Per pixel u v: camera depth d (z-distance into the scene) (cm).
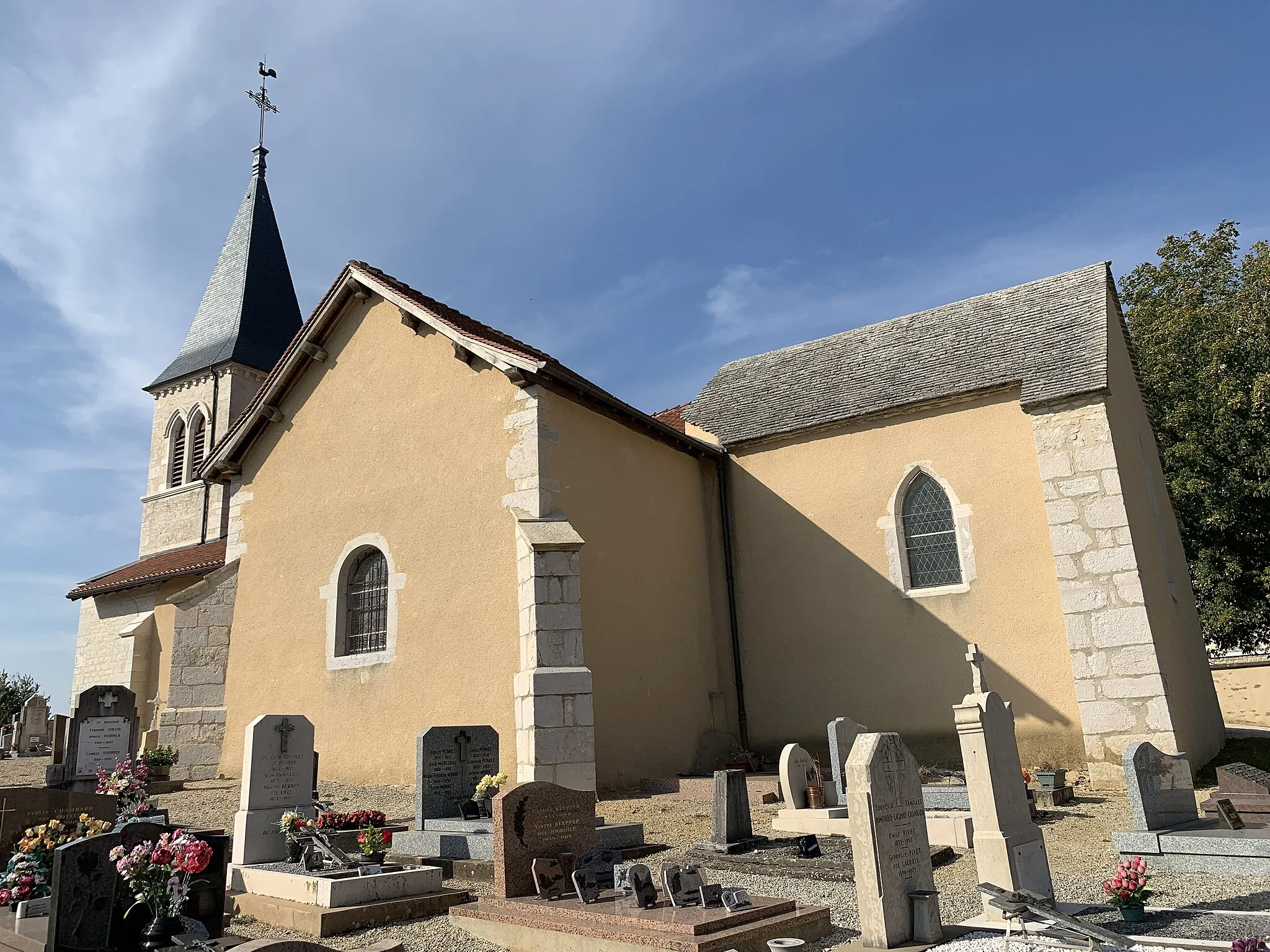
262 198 3844
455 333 1427
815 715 1600
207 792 1379
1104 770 1286
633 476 1558
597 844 807
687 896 653
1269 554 2291
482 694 1281
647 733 1423
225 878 715
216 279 3681
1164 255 2891
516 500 1327
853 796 618
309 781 997
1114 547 1340
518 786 756
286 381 1672
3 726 2900
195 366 3381
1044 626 1421
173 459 3400
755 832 1036
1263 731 2238
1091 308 1600
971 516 1524
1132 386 1772
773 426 1773
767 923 609
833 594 1633
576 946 629
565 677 1163
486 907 716
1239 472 2284
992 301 1794
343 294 1606
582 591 1354
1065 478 1402
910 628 1543
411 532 1442
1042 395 1441
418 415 1485
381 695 1398
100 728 1395
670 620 1564
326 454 1602
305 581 1560
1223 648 2483
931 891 612
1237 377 2338
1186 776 930
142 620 2406
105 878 636
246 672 1589
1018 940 587
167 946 591
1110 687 1305
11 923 711
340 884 748
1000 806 666
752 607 1711
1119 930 606
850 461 1672
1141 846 845
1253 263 2467
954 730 1468
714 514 1786
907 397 1631
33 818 874
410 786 1319
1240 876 776
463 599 1346
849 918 680
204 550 2578
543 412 1351
